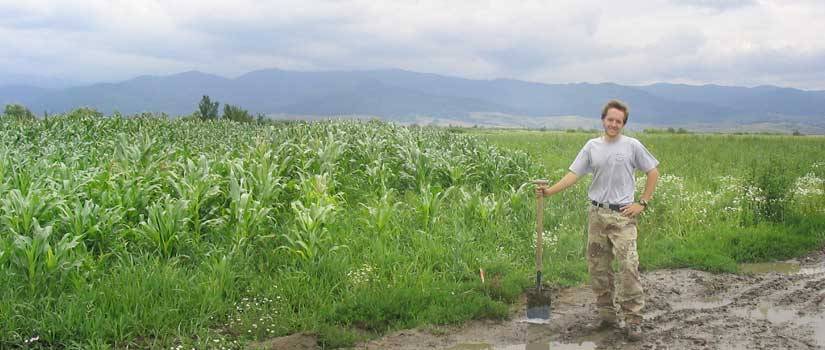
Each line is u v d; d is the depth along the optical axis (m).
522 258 8.42
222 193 8.89
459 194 11.90
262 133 17.72
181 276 6.50
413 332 5.94
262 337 5.67
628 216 5.69
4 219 6.83
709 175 16.47
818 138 34.34
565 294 7.16
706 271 8.20
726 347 5.46
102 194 8.13
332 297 6.45
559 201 11.97
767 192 10.96
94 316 5.44
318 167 12.34
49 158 12.05
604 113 5.73
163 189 9.53
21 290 5.87
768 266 8.52
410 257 7.87
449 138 19.52
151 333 5.50
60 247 6.12
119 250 7.12
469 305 6.35
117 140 13.69
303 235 7.33
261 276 6.85
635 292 5.64
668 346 5.50
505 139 33.59
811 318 6.25
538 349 5.52
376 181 12.32
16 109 29.94
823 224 10.35
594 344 5.61
